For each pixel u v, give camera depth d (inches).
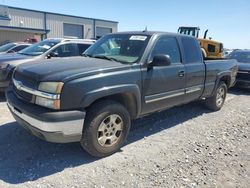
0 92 310.8
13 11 1368.1
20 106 153.8
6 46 547.8
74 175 143.3
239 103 338.6
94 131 154.8
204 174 153.3
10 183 133.5
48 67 159.9
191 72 222.4
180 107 289.0
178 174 150.8
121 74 164.1
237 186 144.4
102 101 159.8
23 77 161.0
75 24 1653.5
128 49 189.8
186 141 197.0
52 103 141.9
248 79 408.5
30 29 1349.7
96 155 161.0
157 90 190.5
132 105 177.9
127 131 173.5
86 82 148.0
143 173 149.2
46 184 134.1
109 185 136.4
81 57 195.0
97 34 1784.0
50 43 341.4
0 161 153.6
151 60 184.5
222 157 176.1
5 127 203.2
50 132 141.7
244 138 213.2
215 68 257.8
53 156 162.4
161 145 186.9
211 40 622.5
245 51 491.8
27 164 151.8
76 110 146.3
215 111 284.2
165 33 205.8
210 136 210.7
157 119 243.8
